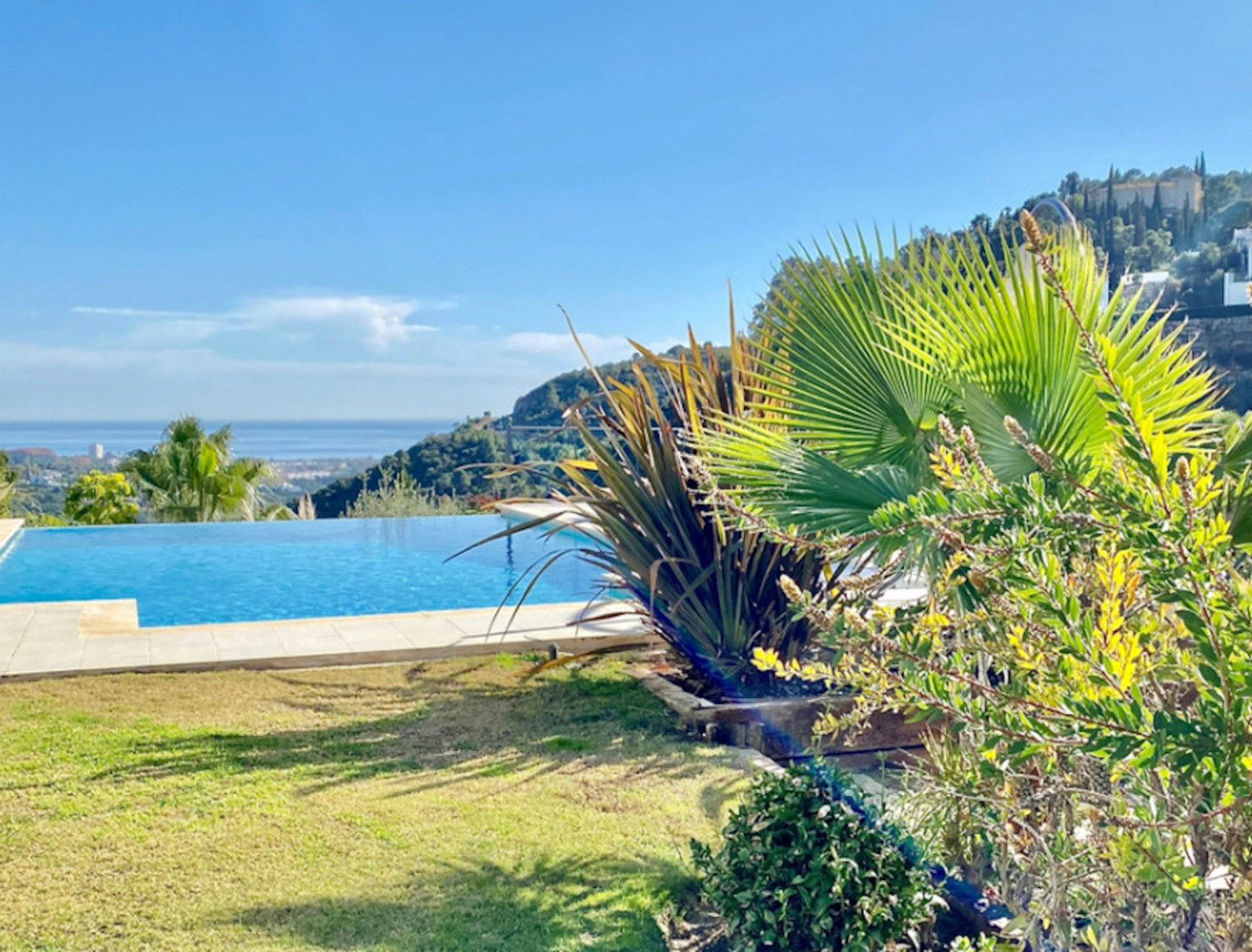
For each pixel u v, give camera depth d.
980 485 2.21
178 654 7.55
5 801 4.61
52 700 6.41
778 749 5.86
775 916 3.29
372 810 4.59
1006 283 3.89
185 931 3.42
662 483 6.47
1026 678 2.24
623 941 3.42
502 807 4.67
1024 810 2.56
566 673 7.38
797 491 4.13
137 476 21.61
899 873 3.34
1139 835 1.83
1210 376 3.50
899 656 2.05
